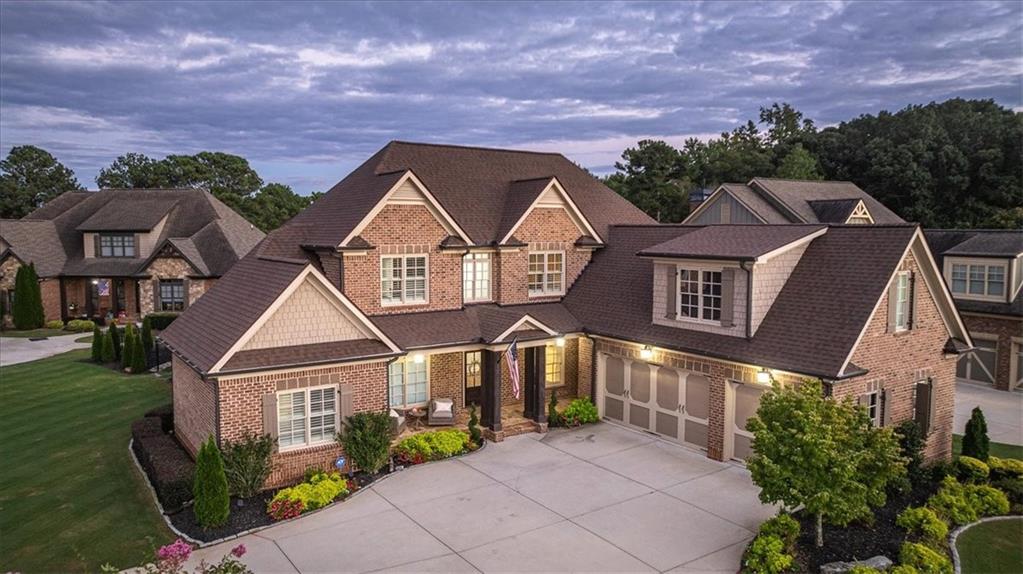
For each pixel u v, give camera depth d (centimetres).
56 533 1433
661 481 1756
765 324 1850
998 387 2934
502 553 1365
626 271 2484
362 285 2161
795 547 1375
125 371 3044
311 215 2506
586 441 2092
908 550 1306
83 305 4594
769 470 1291
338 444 1770
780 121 9662
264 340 1686
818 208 4197
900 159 6269
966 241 3098
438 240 2298
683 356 1989
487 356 2136
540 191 2492
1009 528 1512
